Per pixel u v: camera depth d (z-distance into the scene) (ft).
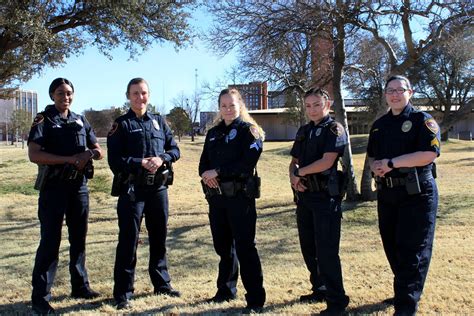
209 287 18.02
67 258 23.98
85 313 14.93
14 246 28.66
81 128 16.46
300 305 15.23
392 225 14.07
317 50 37.32
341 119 35.14
